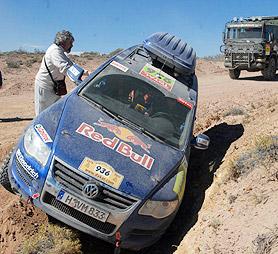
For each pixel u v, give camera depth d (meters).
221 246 4.40
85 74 6.97
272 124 7.29
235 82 20.78
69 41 7.14
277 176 5.04
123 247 5.21
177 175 5.64
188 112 6.62
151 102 6.55
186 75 7.25
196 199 6.48
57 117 5.81
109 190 5.01
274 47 21.95
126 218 4.97
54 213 5.07
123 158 5.38
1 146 8.80
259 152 5.67
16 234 5.77
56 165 5.13
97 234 5.02
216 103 12.05
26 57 32.09
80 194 4.97
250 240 4.22
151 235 5.31
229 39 22.17
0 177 6.11
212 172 6.84
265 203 4.68
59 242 5.28
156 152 5.75
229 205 5.05
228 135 8.27
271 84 18.94
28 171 5.26
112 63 7.09
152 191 5.17
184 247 5.14
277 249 3.91
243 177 5.46
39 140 5.41
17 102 15.59
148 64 7.27
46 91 7.31
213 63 34.97
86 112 6.02
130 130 5.97
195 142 6.45
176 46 7.25
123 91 6.60
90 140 5.48
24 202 6.09
